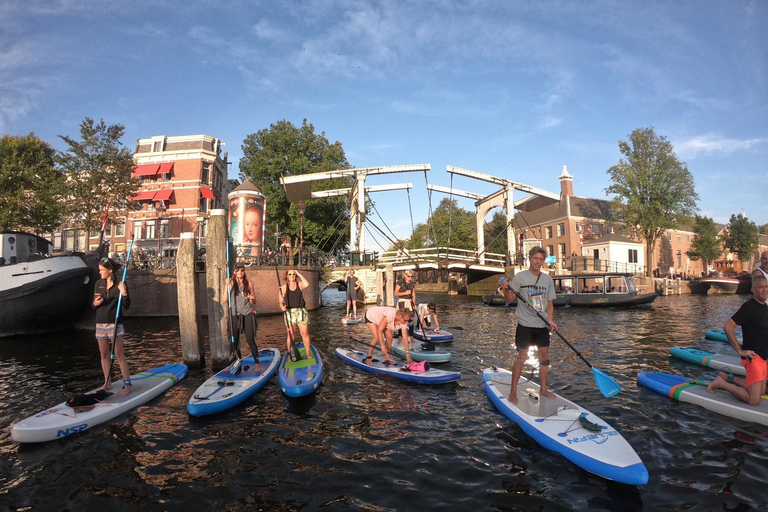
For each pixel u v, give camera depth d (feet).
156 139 109.09
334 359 30.66
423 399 21.38
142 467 14.67
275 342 38.45
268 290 64.13
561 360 30.27
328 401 21.30
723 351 34.06
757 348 18.17
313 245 119.34
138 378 24.77
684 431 16.79
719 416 18.34
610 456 13.56
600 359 30.71
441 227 173.88
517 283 18.72
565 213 161.38
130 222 107.14
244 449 15.94
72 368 30.19
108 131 80.02
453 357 31.78
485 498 12.25
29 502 12.62
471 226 175.83
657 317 61.26
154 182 107.14
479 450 15.37
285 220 119.14
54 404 21.95
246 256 64.80
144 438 17.10
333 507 11.94
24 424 17.15
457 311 73.56
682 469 13.83
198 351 29.30
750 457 14.53
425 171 90.33
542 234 173.37
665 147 129.39
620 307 80.43
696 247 168.04
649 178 132.16
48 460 15.33
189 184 106.22
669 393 21.02
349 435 17.07
